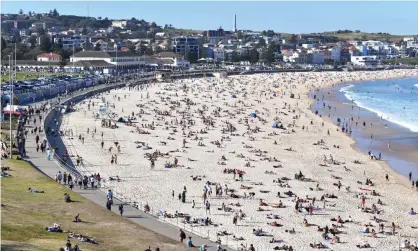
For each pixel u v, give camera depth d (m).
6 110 137.88
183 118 170.25
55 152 106.19
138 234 62.47
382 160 119.50
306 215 78.06
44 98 194.38
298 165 110.62
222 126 157.00
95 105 193.12
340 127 164.38
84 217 66.25
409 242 69.00
